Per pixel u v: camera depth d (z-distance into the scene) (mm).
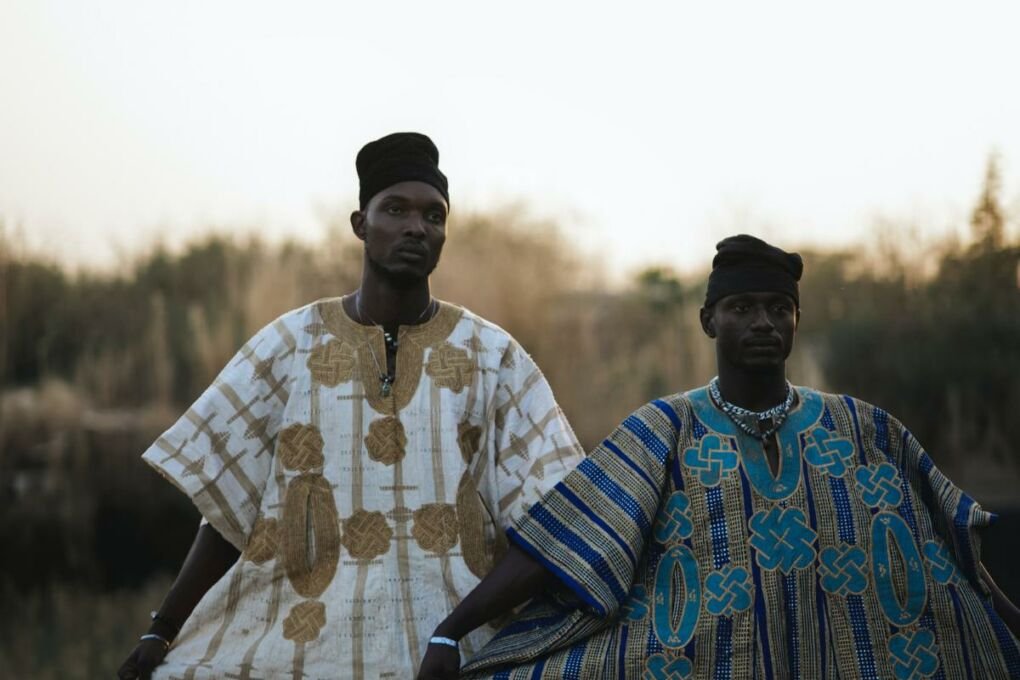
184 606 5000
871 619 4531
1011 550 9727
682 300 13727
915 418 12359
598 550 4582
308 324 5074
